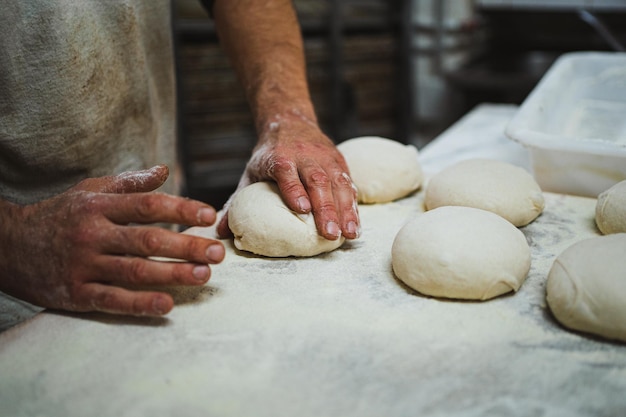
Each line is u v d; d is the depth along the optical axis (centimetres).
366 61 302
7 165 123
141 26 137
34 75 113
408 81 311
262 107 139
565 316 88
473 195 121
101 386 79
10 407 76
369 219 128
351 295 99
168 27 149
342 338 88
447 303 97
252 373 81
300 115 134
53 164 124
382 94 313
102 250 90
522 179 125
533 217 123
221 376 81
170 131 159
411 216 130
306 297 99
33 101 115
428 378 79
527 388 77
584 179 134
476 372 80
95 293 90
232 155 271
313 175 110
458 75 292
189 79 256
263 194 115
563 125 165
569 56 190
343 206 109
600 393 76
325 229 104
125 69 132
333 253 114
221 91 262
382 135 319
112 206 91
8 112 115
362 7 296
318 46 281
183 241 89
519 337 88
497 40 327
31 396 78
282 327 91
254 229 110
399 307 96
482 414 73
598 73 186
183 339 88
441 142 182
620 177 129
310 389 78
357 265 109
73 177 130
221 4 154
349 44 293
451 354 84
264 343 87
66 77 116
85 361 84
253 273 107
